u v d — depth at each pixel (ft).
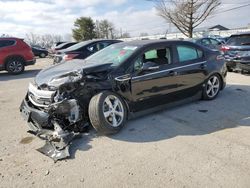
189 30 109.09
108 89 14.19
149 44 16.33
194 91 18.74
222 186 9.44
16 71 40.98
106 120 13.53
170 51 17.16
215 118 16.21
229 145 12.52
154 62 16.15
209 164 10.91
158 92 16.29
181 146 12.60
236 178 9.87
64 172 10.84
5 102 22.75
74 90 13.44
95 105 13.30
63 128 13.55
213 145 12.58
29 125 14.89
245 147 12.28
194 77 18.42
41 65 57.62
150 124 15.49
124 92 14.70
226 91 23.06
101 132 13.74
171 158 11.53
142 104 15.69
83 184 9.98
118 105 14.34
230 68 32.58
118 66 14.79
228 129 14.44
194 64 18.28
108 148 12.69
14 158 12.17
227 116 16.51
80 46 32.45
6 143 13.83
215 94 20.30
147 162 11.28
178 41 17.87
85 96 13.78
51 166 11.35
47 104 13.44
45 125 13.58
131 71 15.02
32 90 14.43
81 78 13.25
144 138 13.64
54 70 15.23
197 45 19.12
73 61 17.25
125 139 13.61
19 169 11.23
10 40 40.52
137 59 15.42
